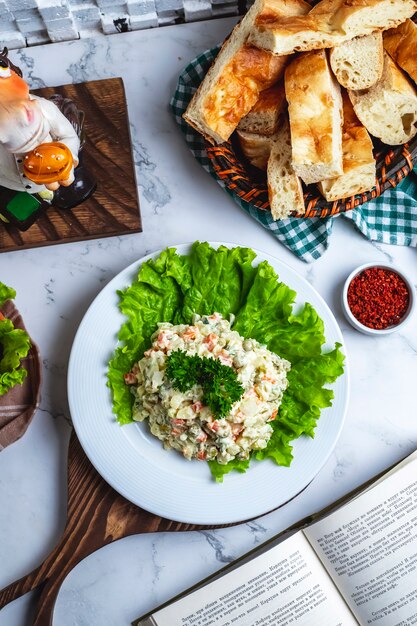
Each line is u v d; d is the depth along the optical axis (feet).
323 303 2.88
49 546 2.94
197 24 3.13
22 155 2.56
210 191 3.06
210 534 2.96
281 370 2.81
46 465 2.96
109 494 2.87
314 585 2.91
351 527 2.92
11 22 3.05
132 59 3.12
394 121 2.77
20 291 3.02
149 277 2.85
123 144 2.96
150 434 2.82
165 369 2.72
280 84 2.79
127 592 2.94
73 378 2.80
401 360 3.02
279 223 3.00
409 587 2.91
